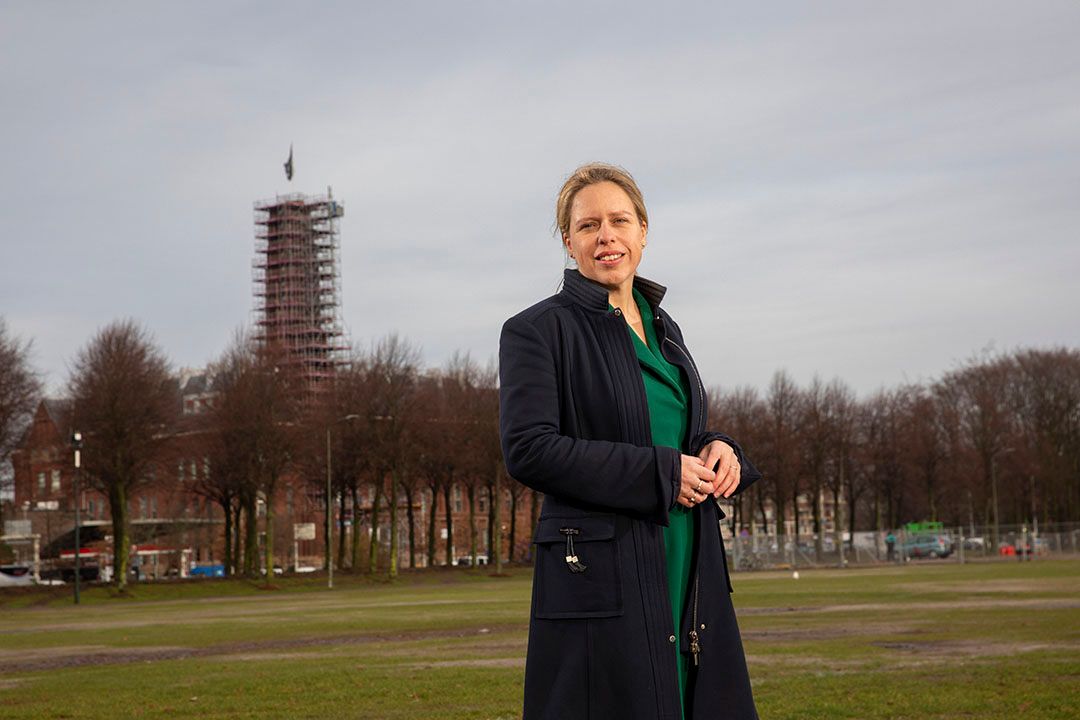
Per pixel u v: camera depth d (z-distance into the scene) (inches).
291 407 3011.8
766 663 655.1
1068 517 4062.5
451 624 1190.9
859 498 4517.7
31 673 754.8
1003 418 3966.5
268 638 1056.2
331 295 7076.8
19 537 3250.5
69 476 2822.3
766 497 4060.0
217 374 3184.1
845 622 1002.1
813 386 4101.9
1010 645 734.5
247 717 491.5
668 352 139.9
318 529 4869.6
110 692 605.3
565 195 140.3
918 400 4170.8
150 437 2746.1
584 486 124.4
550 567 127.7
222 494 3245.6
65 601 2506.2
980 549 3683.6
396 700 536.1
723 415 4087.1
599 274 136.2
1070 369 4020.7
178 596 2716.5
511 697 537.6
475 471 3432.6
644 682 123.3
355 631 1117.7
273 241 7175.2
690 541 131.8
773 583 2098.9
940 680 545.6
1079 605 1144.8
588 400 131.5
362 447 3211.1
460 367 3720.5
